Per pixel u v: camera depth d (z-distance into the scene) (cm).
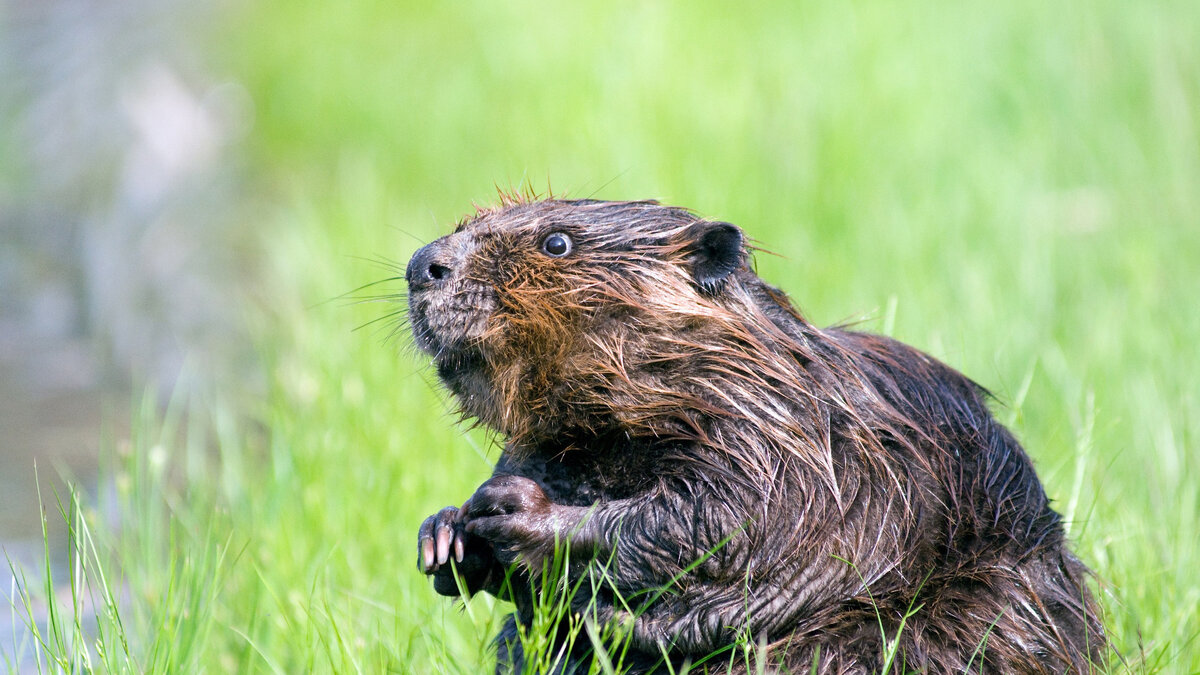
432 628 792
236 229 1923
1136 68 1759
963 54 1861
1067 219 1461
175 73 2617
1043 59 1792
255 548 884
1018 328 1167
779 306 714
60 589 942
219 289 1670
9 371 1409
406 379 1121
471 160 1803
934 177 1505
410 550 893
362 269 1462
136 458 916
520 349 684
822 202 1447
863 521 650
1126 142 1585
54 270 1750
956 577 656
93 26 3048
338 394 1104
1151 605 787
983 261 1302
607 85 1869
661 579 641
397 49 2466
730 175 1494
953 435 695
